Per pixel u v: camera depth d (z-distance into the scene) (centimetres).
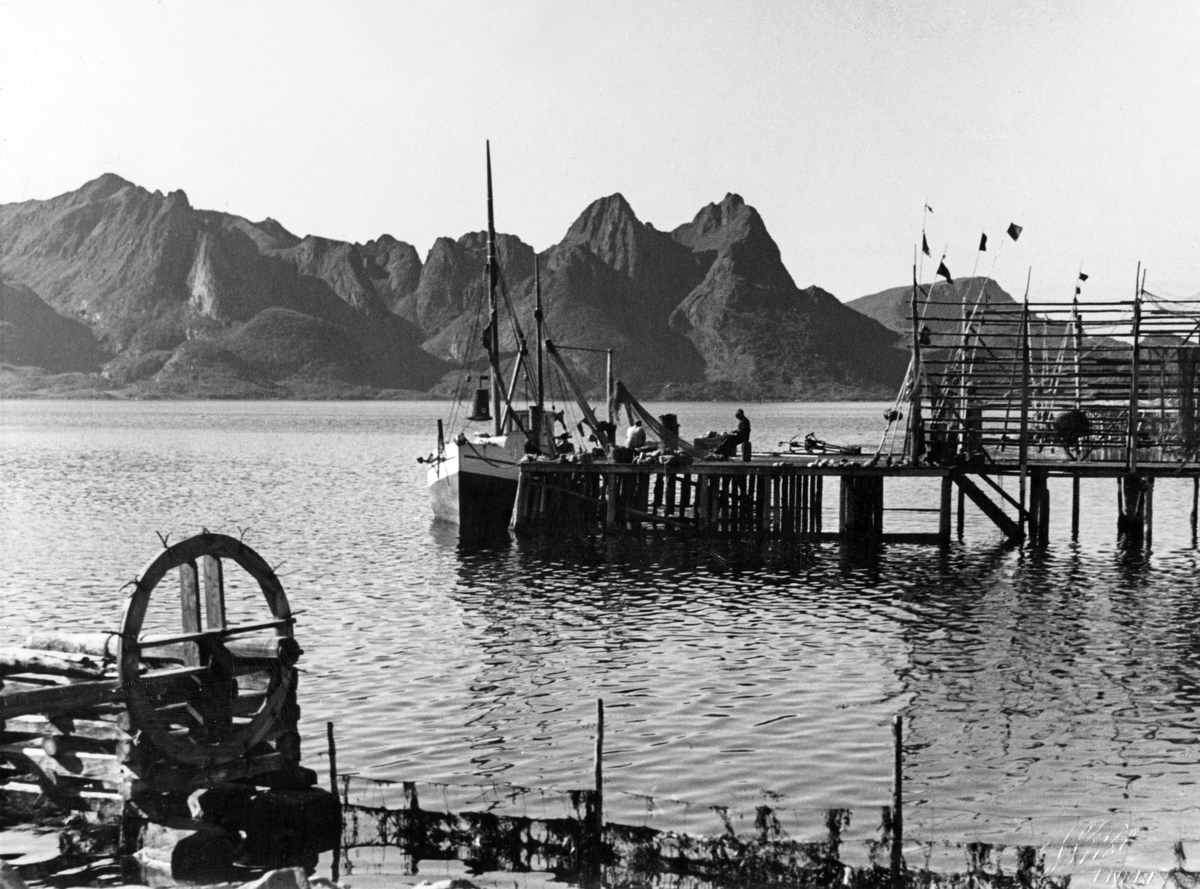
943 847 1872
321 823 1895
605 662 3141
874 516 5206
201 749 1858
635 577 4478
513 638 3438
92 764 1836
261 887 1581
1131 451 4925
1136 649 3262
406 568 4738
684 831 1948
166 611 3912
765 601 3991
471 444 5634
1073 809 2077
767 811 1892
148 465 11544
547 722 2605
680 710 2686
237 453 13888
